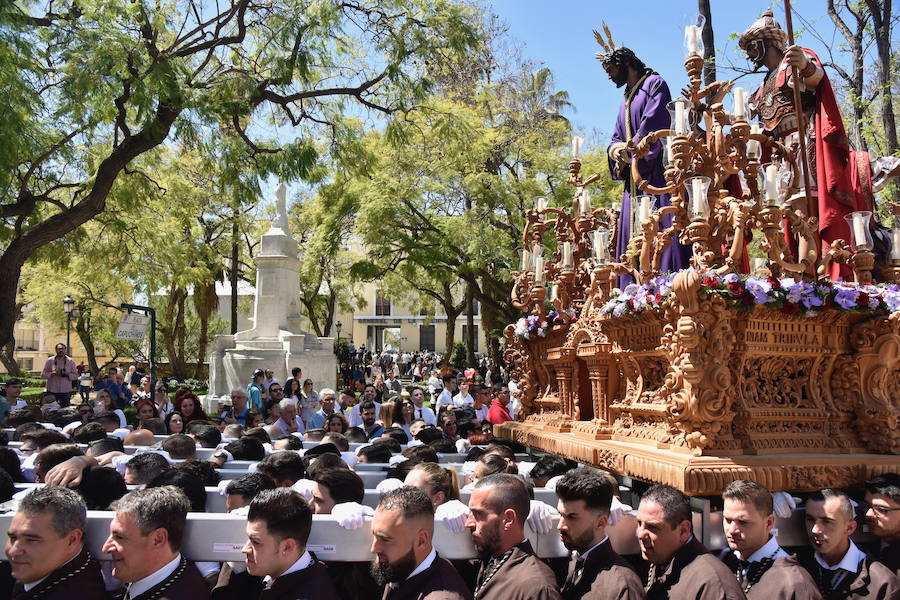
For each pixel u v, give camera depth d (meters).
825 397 4.36
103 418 8.32
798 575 3.26
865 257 4.53
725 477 3.69
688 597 3.19
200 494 4.16
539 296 5.99
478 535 3.44
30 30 10.28
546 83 30.52
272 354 18.73
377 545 3.25
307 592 3.14
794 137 5.57
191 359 42.88
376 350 66.38
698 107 4.95
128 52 10.98
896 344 4.17
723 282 3.89
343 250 33.03
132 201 14.62
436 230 26.53
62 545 3.18
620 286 6.13
